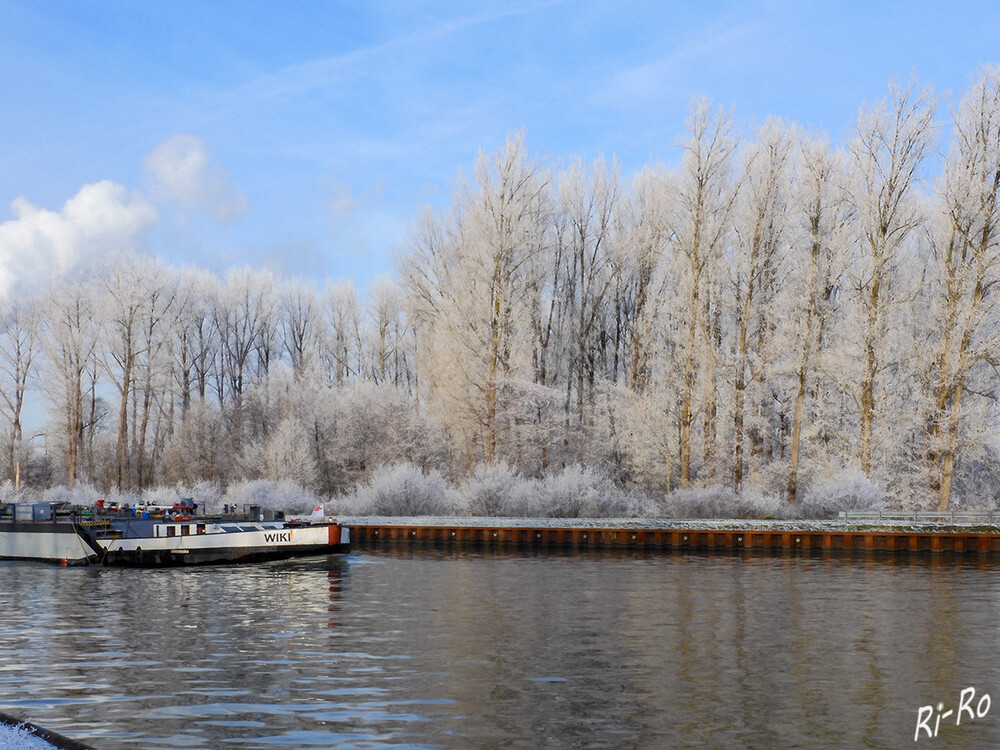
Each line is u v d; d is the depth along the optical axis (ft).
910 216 149.48
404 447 196.34
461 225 202.69
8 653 55.72
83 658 54.13
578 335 205.77
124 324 228.63
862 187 151.84
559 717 41.39
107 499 198.90
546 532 138.72
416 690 46.11
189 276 261.65
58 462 252.21
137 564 109.29
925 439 145.59
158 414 255.09
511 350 179.22
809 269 152.46
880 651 56.08
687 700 44.39
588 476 155.02
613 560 116.16
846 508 135.44
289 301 277.64
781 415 178.19
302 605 76.33
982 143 144.66
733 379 160.56
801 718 41.47
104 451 256.11
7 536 119.55
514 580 94.07
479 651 55.98
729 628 64.08
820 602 76.79
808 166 155.53
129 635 62.03
